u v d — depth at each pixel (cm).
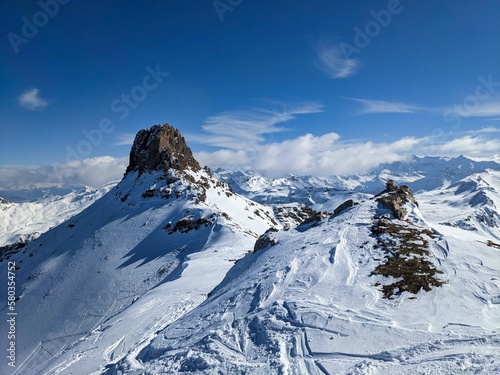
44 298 8188
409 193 3984
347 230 3297
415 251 2681
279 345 1883
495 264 2397
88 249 9881
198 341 2195
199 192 11750
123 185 14200
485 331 1727
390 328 1847
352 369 1591
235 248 7988
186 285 5169
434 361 1544
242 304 2528
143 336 3425
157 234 9812
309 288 2431
